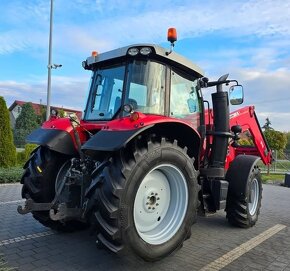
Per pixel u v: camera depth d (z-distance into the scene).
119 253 3.04
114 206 3.00
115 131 3.18
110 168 3.13
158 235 3.50
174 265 3.64
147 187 3.46
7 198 7.05
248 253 4.09
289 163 26.97
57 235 4.51
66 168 4.39
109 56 3.95
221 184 4.61
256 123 6.47
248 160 5.13
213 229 5.08
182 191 3.64
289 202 8.08
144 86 3.76
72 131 4.21
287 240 4.66
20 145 34.50
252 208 5.35
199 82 4.57
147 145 3.25
